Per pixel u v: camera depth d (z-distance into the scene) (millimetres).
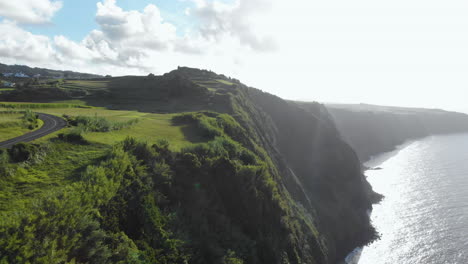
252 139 60938
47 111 52656
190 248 21828
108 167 21906
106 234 17547
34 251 13180
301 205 58594
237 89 98750
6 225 13297
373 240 66812
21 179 19547
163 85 100500
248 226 30312
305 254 38875
